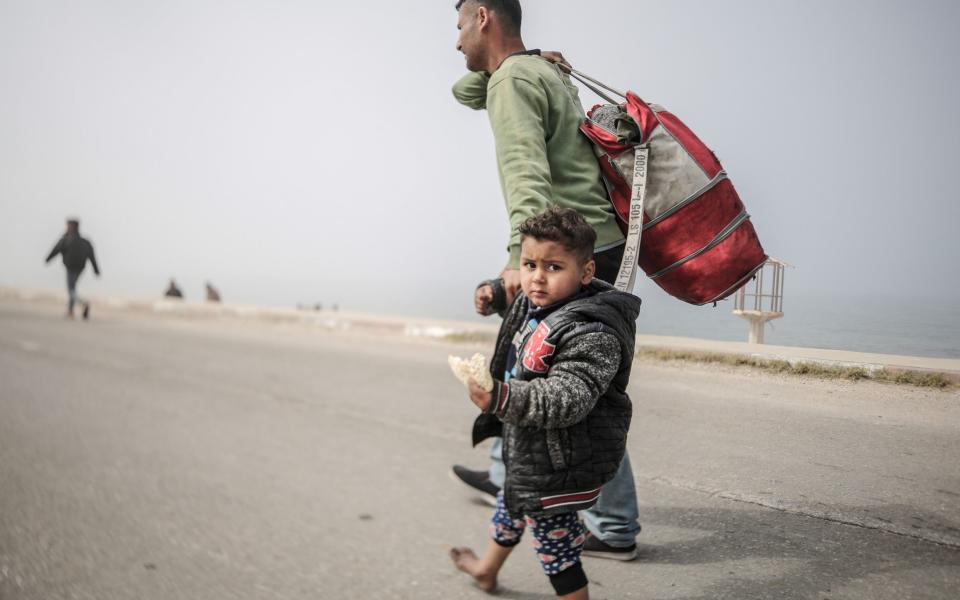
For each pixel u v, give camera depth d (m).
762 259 1.51
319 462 2.94
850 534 1.31
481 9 1.87
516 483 1.45
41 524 2.29
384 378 4.47
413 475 2.77
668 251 1.59
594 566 1.71
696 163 1.56
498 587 1.84
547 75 1.72
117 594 1.84
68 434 3.38
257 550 2.10
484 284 1.77
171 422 3.60
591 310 1.40
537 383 1.35
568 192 1.68
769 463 1.38
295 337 6.28
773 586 1.35
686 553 1.56
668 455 1.56
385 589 1.85
